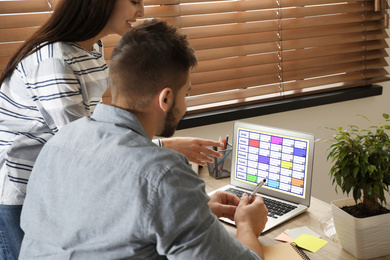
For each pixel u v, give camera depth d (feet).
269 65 8.24
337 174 4.71
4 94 4.32
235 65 7.88
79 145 2.83
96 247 2.64
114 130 2.81
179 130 7.67
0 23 6.25
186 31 7.43
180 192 2.54
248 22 7.90
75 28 4.14
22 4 6.28
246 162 5.89
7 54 6.38
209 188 6.08
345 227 4.47
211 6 7.48
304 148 5.35
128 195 2.52
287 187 5.53
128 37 2.87
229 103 7.94
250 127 5.81
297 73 8.49
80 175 2.71
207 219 2.64
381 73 9.18
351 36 8.78
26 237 3.07
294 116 8.66
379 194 4.47
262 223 3.75
